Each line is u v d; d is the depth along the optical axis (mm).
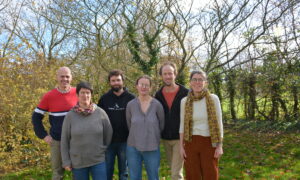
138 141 3100
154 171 3145
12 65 5773
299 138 7719
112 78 3523
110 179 3664
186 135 3084
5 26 10031
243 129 10211
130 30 7945
